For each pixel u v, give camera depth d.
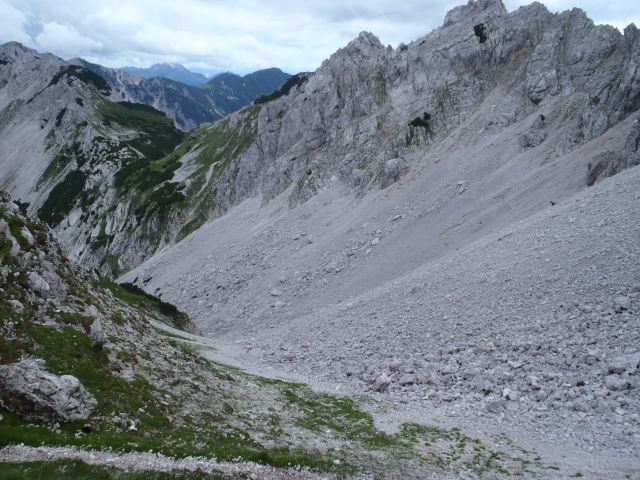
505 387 32.69
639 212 45.22
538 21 110.94
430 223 79.56
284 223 111.25
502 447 26.50
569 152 76.00
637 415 26.61
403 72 126.19
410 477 22.91
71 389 21.80
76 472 17.59
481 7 123.25
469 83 111.75
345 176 116.12
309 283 81.50
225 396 31.36
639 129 60.75
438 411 32.62
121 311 36.72
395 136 109.94
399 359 41.31
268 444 25.20
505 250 52.50
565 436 26.62
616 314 34.97
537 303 40.41
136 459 19.64
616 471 22.48
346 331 51.84
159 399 25.80
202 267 113.44
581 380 30.44
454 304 46.53
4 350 22.59
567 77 94.00
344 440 27.95
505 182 79.31
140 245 168.88
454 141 100.62
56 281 31.25
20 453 18.05
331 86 139.38
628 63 76.31
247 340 64.19
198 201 172.25
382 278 71.19
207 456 21.22
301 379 42.72
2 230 30.08
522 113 95.69
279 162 146.88
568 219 51.78
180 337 58.25
